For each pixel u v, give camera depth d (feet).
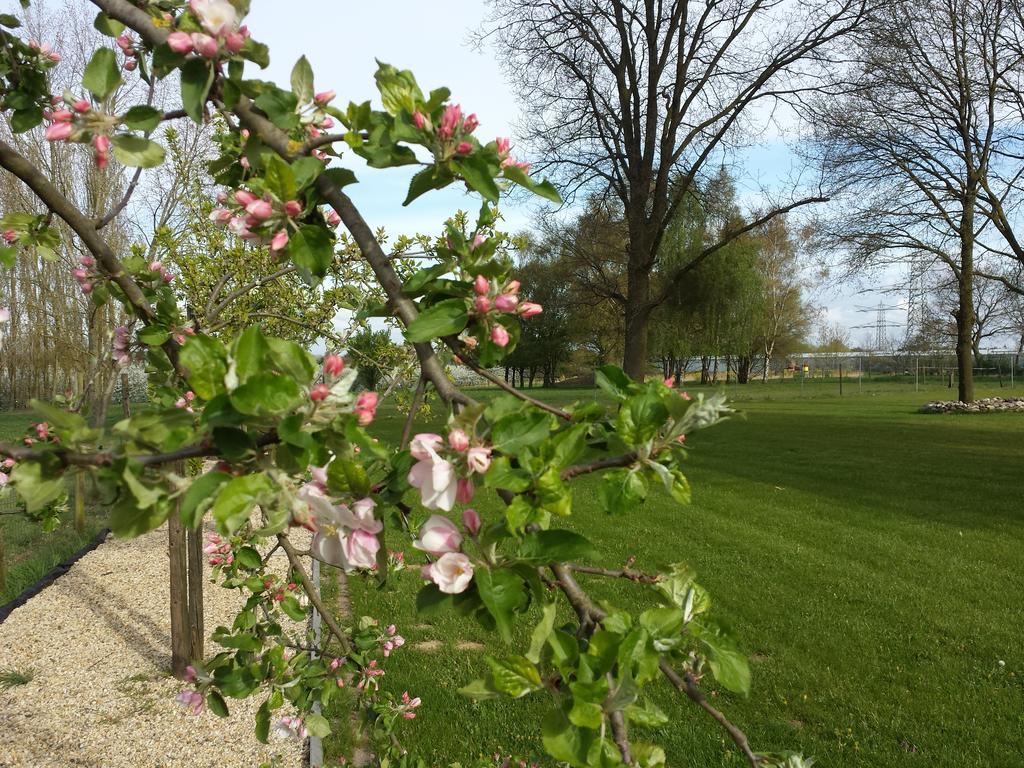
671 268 88.53
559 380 153.17
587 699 2.64
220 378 2.65
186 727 12.26
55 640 15.84
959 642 15.08
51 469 2.60
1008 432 54.03
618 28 47.85
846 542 23.25
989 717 12.05
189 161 19.10
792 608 17.16
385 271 3.68
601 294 52.95
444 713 12.29
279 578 9.82
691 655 3.44
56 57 6.07
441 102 3.57
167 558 21.97
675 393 3.10
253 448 2.69
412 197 3.68
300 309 15.03
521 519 2.75
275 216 3.57
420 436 2.82
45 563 21.18
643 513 27.66
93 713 12.72
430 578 2.82
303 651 7.71
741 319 104.42
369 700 8.66
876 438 51.55
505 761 7.63
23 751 11.50
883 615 16.66
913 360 134.92
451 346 3.69
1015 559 21.25
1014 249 59.67
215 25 3.51
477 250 3.76
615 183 50.24
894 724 11.82
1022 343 119.14
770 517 26.99
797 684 13.30
